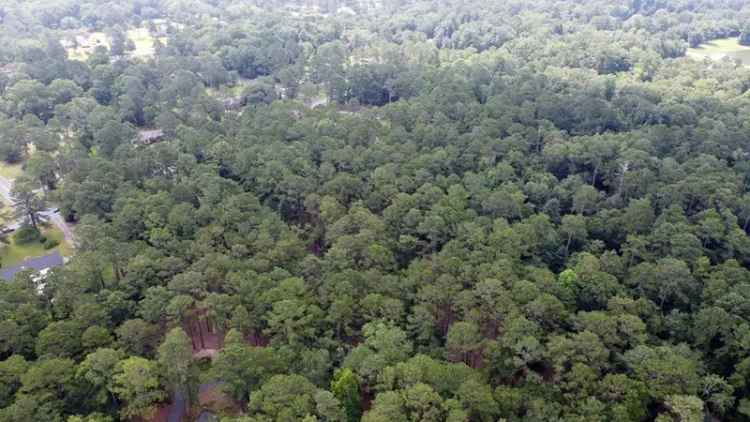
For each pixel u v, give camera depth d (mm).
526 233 129125
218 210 136250
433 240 130625
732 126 185250
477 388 86188
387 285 111938
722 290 113000
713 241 134500
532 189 153625
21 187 148625
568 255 135000
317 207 145500
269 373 92188
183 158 163500
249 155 163375
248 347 96250
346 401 88438
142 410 88875
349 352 100312
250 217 134125
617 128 197625
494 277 112500
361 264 121625
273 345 101812
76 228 139125
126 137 182750
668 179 155250
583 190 149000
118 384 91125
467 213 137500
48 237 152000
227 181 153250
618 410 85500
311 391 87125
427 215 135750
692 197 147000
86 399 90250
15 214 151250
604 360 96000
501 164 160875
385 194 146750
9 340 97562
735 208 142875
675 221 136500
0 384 87812
